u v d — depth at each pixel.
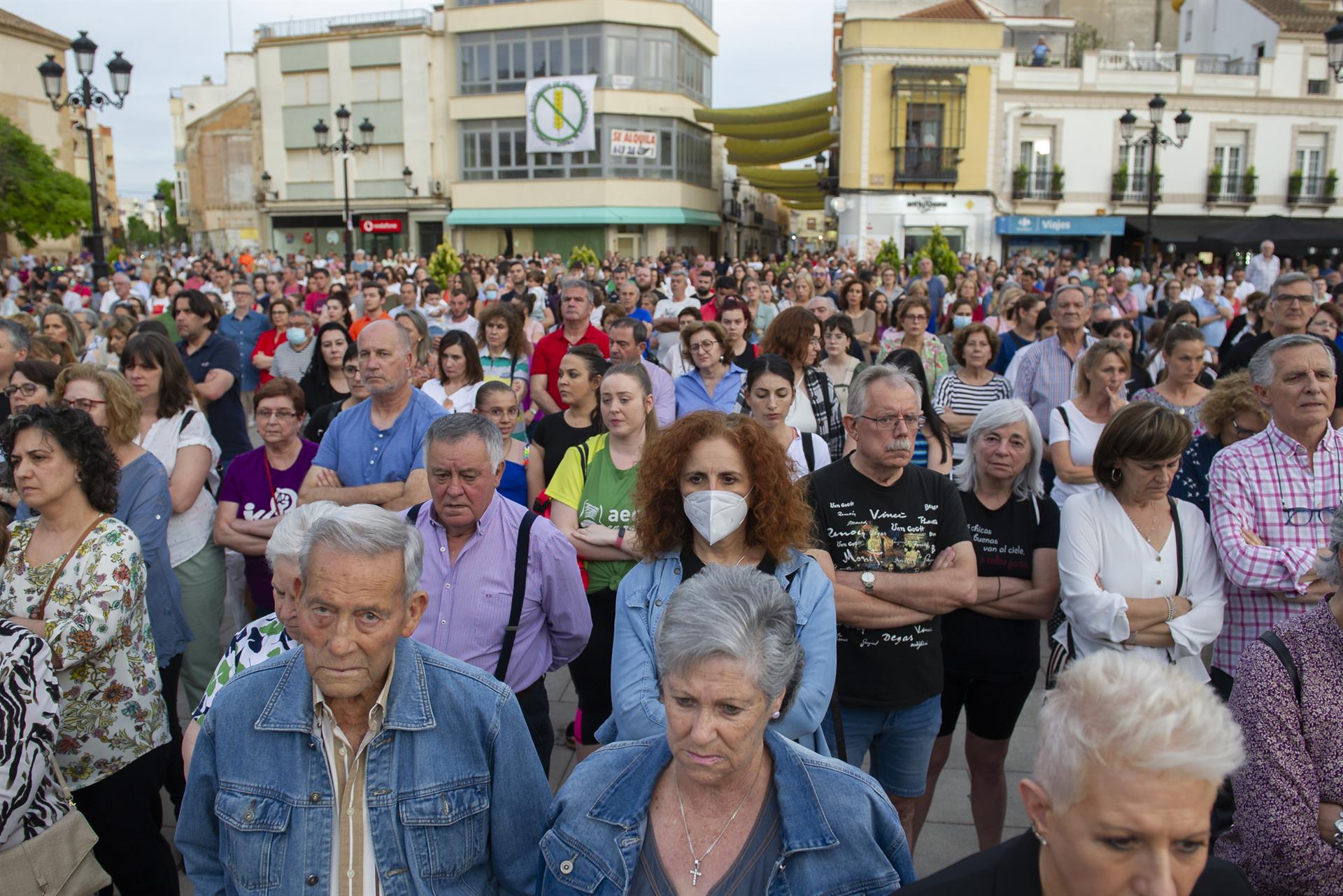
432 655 2.31
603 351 7.70
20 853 2.65
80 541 3.27
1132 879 1.55
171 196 90.81
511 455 5.29
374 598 2.08
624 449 4.25
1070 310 6.36
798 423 5.55
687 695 1.88
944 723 3.85
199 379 6.86
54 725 2.73
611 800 2.06
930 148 33.91
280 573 2.54
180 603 4.04
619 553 4.04
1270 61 34.72
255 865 2.13
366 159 42.62
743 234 55.81
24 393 4.96
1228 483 3.55
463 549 3.38
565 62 39.88
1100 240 35.38
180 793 4.05
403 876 2.17
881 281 16.20
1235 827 2.43
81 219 37.28
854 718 3.42
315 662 2.09
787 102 35.59
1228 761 1.53
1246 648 2.50
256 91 43.91
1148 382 7.01
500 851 2.34
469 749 2.26
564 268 21.34
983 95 33.91
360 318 11.69
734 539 2.91
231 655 2.79
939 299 15.47
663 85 40.56
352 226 43.12
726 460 2.82
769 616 1.95
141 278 21.55
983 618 3.73
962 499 3.76
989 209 34.53
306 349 8.81
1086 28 41.72
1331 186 35.41
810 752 2.14
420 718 2.21
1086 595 3.38
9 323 5.50
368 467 4.41
